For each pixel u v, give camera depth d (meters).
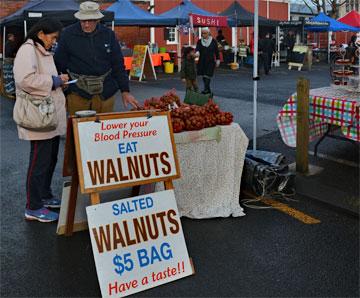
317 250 3.71
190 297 3.07
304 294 3.09
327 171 5.54
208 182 4.35
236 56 22.58
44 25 3.92
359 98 5.20
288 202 4.74
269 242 3.85
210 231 4.06
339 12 32.44
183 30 17.11
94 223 3.10
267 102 10.84
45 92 3.89
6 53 13.17
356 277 3.30
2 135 8.16
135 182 3.33
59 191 5.11
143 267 3.17
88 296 3.12
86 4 4.25
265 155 5.23
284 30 25.20
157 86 14.60
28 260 3.58
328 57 25.86
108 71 4.50
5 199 4.91
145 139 3.43
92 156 3.22
